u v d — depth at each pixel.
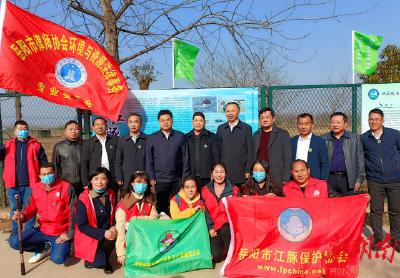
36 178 5.82
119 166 5.61
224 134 5.65
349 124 6.58
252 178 5.00
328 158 5.38
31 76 5.63
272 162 5.42
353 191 5.35
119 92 5.96
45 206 4.85
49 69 5.76
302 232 4.31
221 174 4.85
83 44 5.91
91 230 4.55
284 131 5.45
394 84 6.32
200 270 4.56
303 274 4.18
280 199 4.39
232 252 4.36
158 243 4.48
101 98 5.92
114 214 4.89
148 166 5.57
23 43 5.61
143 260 4.41
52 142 9.80
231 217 4.41
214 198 4.89
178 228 4.57
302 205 4.37
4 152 5.82
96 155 5.57
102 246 4.63
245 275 4.21
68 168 5.68
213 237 4.84
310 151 5.34
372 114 5.07
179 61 6.82
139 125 5.67
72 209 4.86
